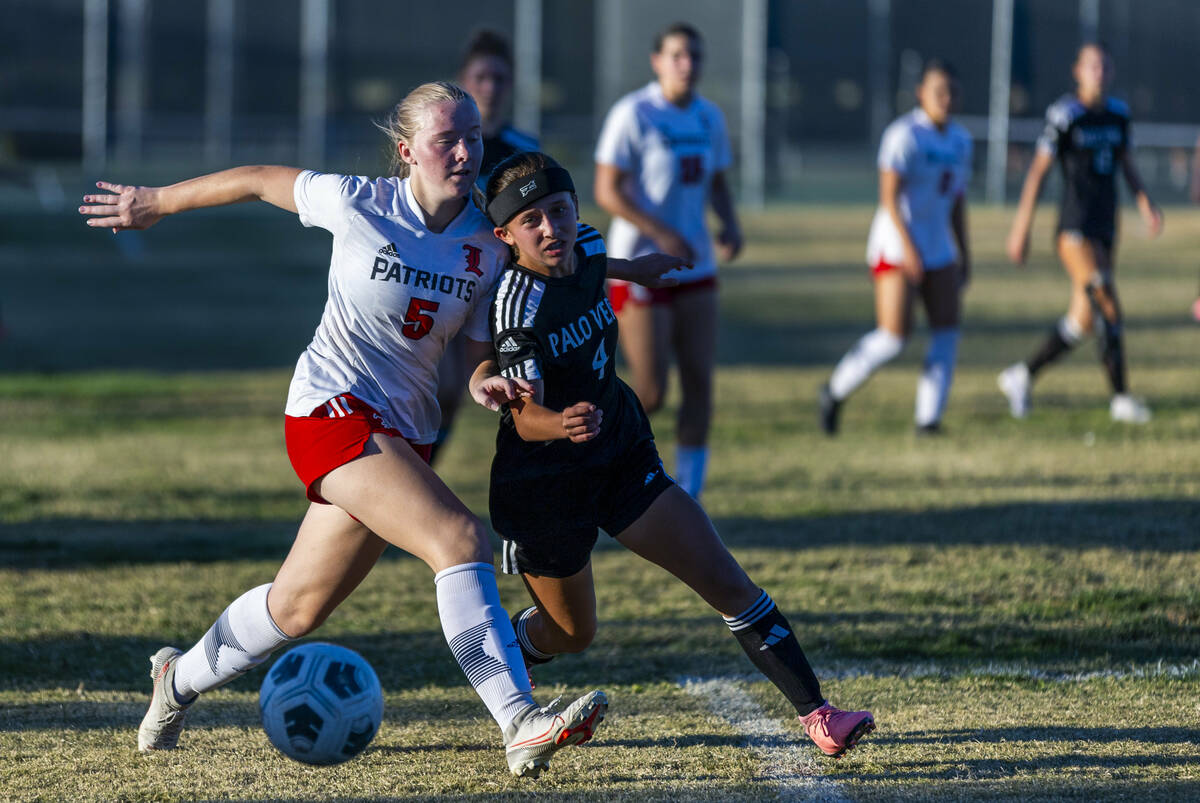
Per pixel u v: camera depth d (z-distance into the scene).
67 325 57.62
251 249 87.81
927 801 11.73
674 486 12.86
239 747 13.73
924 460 29.88
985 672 15.75
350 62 123.38
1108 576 19.52
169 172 114.00
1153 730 13.44
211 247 88.25
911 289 31.92
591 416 11.45
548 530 12.76
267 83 121.38
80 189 106.31
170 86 118.75
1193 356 45.06
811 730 12.81
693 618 18.80
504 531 12.99
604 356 12.73
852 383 33.09
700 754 13.35
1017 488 26.17
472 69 23.55
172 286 70.94
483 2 126.50
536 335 12.27
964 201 32.62
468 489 28.94
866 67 137.62
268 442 34.38
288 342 53.72
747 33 120.38
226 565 22.09
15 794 12.28
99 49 110.94
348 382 12.34
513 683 11.42
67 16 113.44
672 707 15.00
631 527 12.72
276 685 11.83
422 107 11.98
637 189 24.62
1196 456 28.61
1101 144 32.50
